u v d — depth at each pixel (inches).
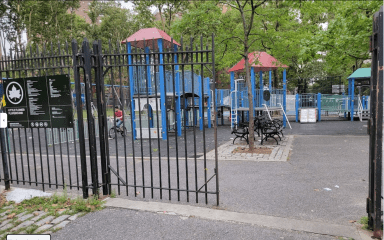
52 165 314.2
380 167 126.5
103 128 196.1
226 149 376.2
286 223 148.2
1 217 168.4
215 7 367.6
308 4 382.0
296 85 1159.0
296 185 214.7
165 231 143.9
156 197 194.9
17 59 206.4
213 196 194.5
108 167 197.8
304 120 734.5
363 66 1170.0
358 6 429.7
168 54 172.7
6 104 209.2
